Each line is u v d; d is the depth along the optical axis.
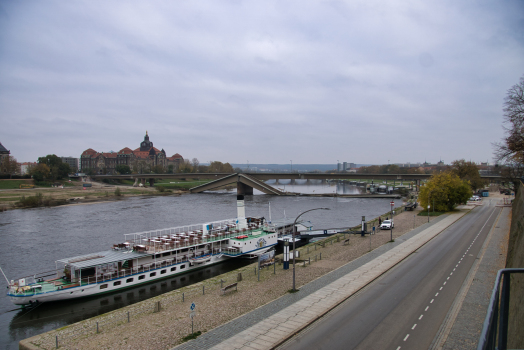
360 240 79.19
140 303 43.78
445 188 123.19
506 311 8.42
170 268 61.03
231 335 32.38
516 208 68.88
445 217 110.81
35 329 43.00
